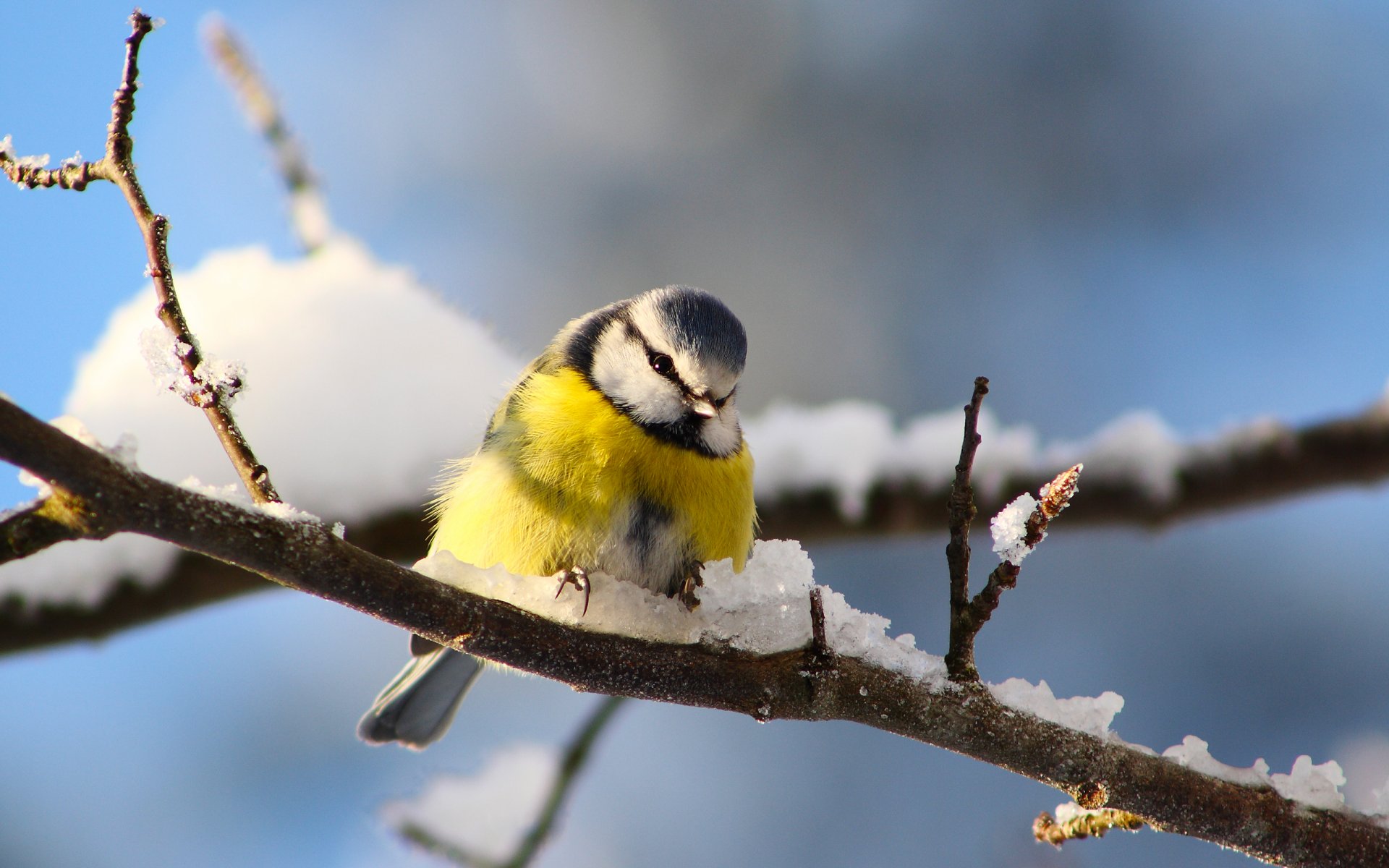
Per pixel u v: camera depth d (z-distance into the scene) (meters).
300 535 4.03
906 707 4.70
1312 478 8.01
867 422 8.47
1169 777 4.77
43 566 6.99
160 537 3.77
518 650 4.58
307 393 7.72
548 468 6.34
